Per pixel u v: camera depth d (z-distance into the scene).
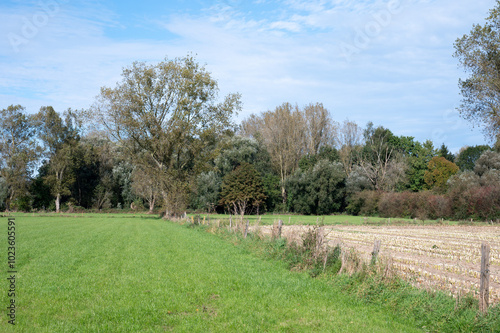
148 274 13.35
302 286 11.91
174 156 55.72
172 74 52.75
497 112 31.92
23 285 11.66
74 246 21.19
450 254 22.30
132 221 48.44
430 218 62.84
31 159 73.31
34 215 61.09
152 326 8.27
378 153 83.06
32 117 75.94
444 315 8.81
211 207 77.81
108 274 13.36
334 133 92.88
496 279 14.78
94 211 75.81
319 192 76.62
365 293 10.76
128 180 82.19
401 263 18.64
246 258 17.28
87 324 8.20
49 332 7.74
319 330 8.27
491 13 31.44
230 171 83.25
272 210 83.75
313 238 15.43
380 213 71.00
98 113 53.56
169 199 51.12
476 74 32.72
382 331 8.20
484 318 8.32
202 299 10.33
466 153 89.25
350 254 13.38
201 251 19.30
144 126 52.75
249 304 9.98
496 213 52.97
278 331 8.09
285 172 86.19
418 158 82.56
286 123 87.75
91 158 84.25
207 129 53.03
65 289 11.16
